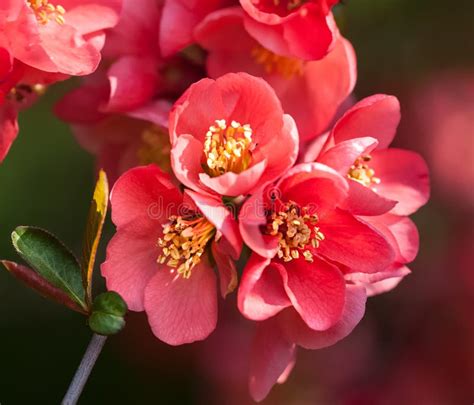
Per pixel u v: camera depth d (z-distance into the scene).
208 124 0.53
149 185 0.53
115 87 0.57
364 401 0.69
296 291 0.53
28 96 0.56
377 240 0.53
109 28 0.57
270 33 0.56
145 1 0.58
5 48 0.54
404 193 0.56
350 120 0.55
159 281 0.53
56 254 0.52
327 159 0.53
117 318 0.51
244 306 0.52
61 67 0.54
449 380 0.70
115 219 0.53
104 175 0.51
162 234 0.53
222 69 0.57
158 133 0.59
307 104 0.57
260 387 0.54
